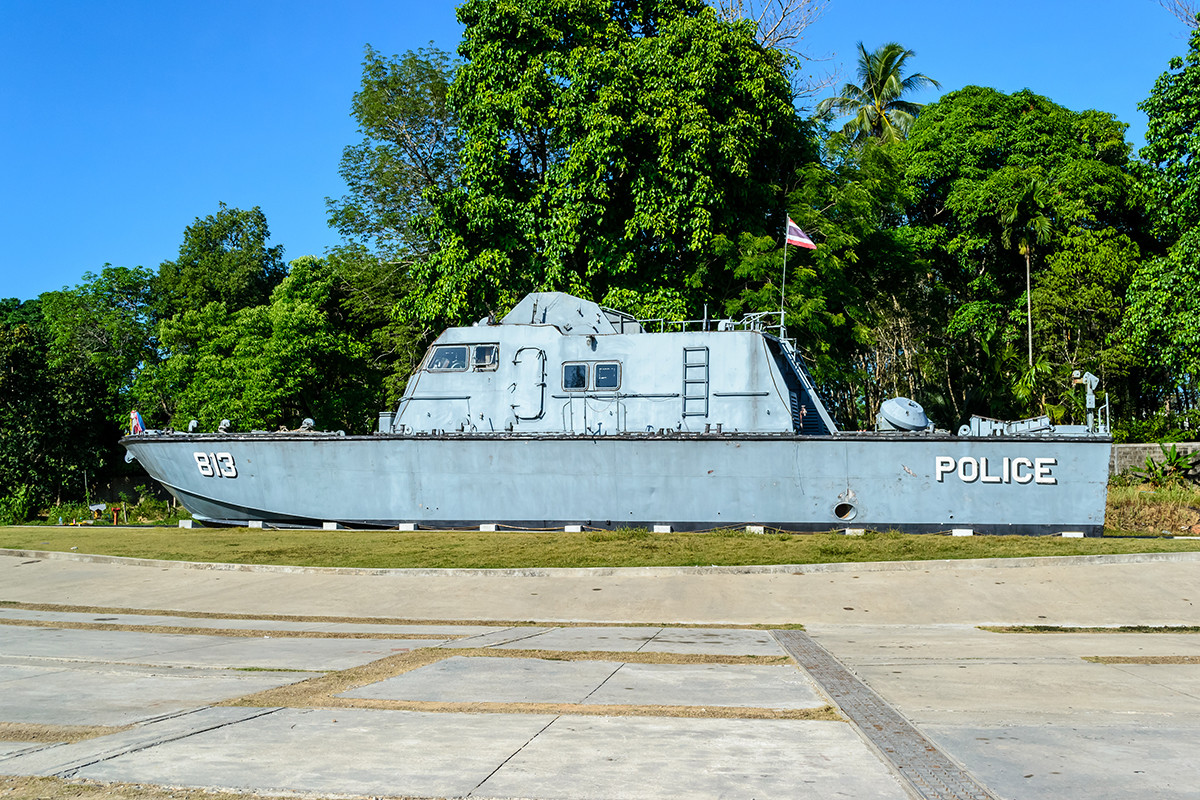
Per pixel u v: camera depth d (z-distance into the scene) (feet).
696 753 16.97
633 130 81.20
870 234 98.27
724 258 84.74
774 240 84.12
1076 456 54.34
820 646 30.17
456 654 28.53
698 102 81.97
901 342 154.61
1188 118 92.53
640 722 19.39
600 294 87.76
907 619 37.14
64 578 51.49
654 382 61.16
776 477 57.41
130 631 35.42
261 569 50.83
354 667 26.32
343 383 141.79
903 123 163.02
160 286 157.69
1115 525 63.46
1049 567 45.62
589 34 87.45
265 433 67.31
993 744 17.47
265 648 30.37
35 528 75.61
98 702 21.98
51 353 140.56
